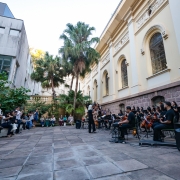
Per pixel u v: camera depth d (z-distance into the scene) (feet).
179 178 6.10
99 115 35.50
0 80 29.01
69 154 10.58
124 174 6.70
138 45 34.24
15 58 47.42
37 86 111.34
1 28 48.55
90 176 6.57
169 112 13.07
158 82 27.04
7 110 28.66
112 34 49.29
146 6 32.24
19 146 14.47
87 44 47.50
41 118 48.32
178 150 10.66
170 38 24.88
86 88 84.89
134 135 18.57
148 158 9.07
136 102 32.73
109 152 10.87
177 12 23.31
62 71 66.90
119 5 41.04
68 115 56.54
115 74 46.50
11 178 6.54
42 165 8.27
